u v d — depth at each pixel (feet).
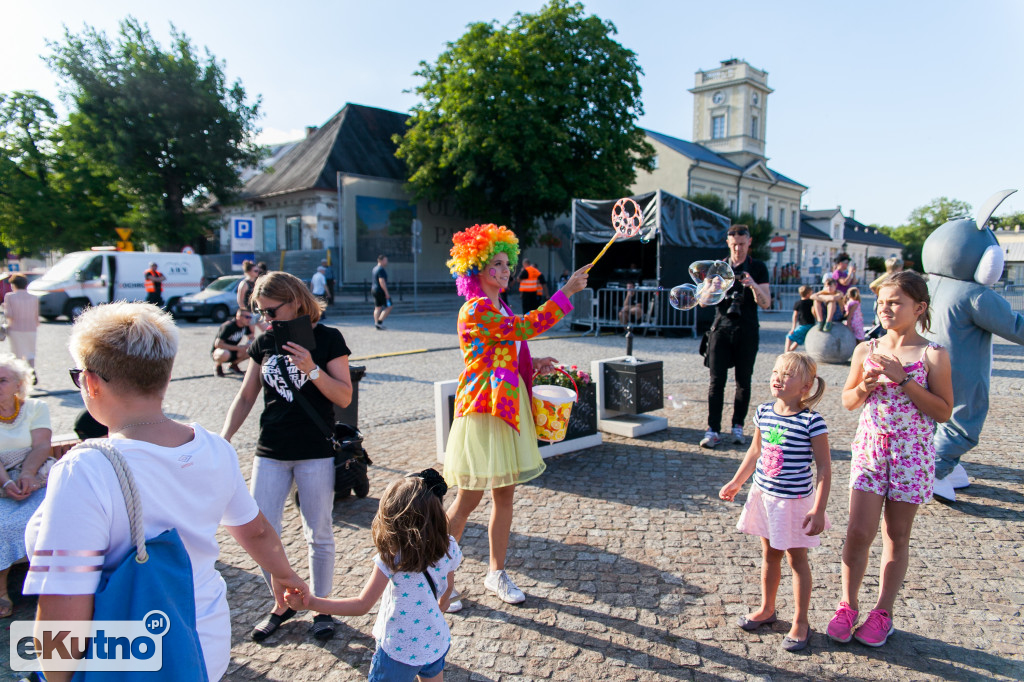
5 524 10.21
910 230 212.02
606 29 76.02
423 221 91.66
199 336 45.11
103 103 76.43
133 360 4.75
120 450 4.65
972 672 8.57
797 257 185.68
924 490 8.96
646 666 8.74
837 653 9.03
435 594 7.36
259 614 10.21
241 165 86.12
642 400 19.92
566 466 17.12
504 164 72.59
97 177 85.35
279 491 9.41
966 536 12.72
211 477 5.15
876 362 8.84
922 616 9.94
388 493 7.20
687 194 143.95
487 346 9.98
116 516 4.47
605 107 77.46
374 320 55.77
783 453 8.96
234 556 12.19
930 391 8.94
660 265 45.21
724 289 16.93
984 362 13.79
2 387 10.71
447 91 76.79
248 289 29.40
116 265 57.06
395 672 7.14
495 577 10.55
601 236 48.19
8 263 104.58
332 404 9.71
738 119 167.12
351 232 83.71
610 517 13.70
